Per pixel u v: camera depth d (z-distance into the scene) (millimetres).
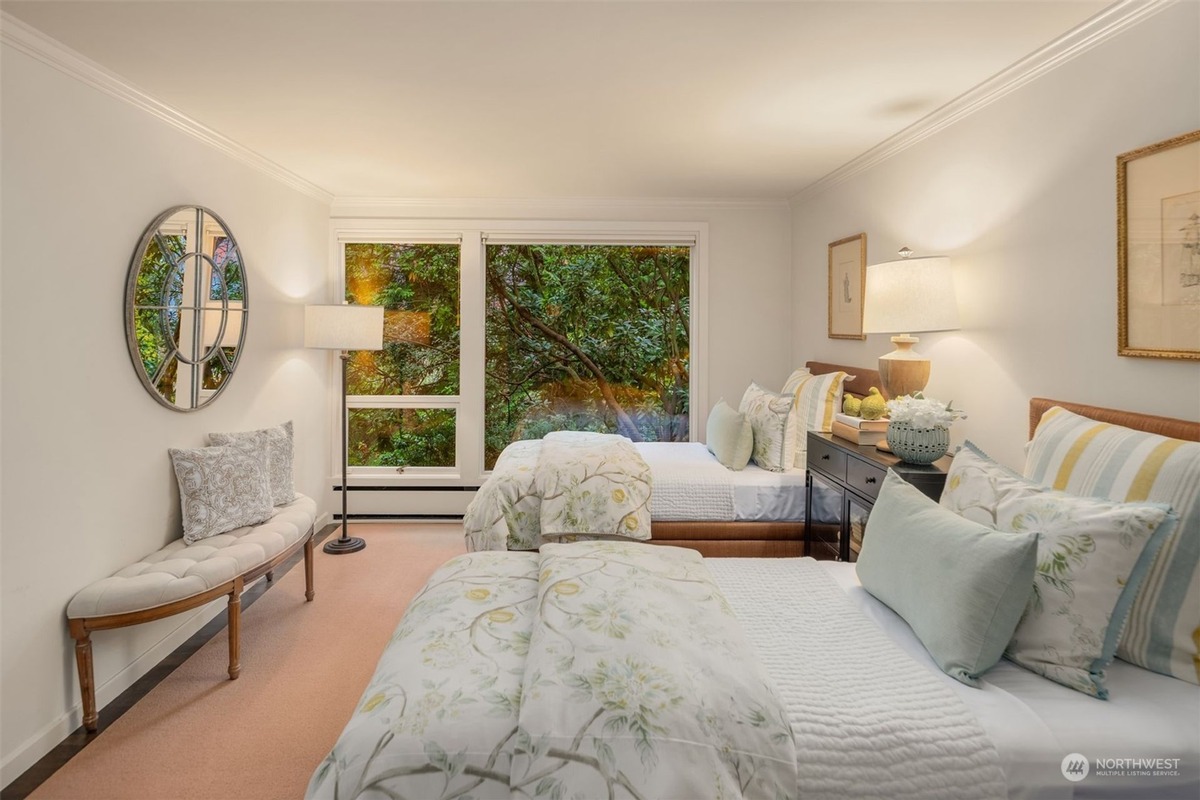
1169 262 1784
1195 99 1730
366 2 1901
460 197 4609
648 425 5039
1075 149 2129
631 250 4969
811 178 4043
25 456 2055
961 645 1392
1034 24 2018
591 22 2025
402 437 4918
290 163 3689
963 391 2740
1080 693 1345
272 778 1988
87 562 2307
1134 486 1512
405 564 3893
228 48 2197
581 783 1107
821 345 4211
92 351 2336
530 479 3170
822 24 2029
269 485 3082
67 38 2111
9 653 1993
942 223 2871
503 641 1501
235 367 3344
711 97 2656
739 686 1270
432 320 4891
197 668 2656
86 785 1953
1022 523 1539
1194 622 1374
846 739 1205
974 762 1188
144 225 2621
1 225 1967
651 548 1976
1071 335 2162
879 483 2447
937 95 2625
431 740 1186
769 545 3320
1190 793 1192
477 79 2477
